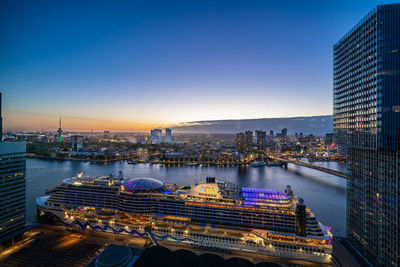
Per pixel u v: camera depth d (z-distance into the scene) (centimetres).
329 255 12106
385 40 10225
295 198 14662
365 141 11056
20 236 14600
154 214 15050
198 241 13912
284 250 12600
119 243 14475
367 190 10931
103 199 16425
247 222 13712
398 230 8981
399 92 9881
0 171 13538
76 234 15562
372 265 10238
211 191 14850
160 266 10625
